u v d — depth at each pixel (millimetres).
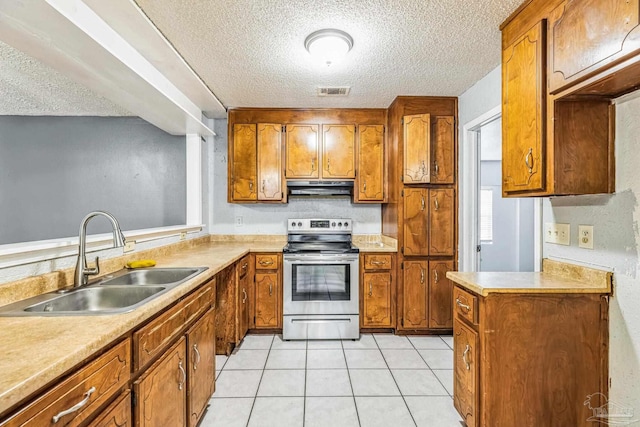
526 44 1558
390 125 3232
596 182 1424
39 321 1042
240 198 3287
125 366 1080
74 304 1417
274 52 2068
